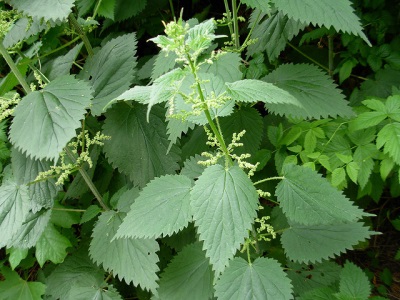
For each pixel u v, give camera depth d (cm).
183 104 40
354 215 39
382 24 67
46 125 42
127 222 40
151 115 59
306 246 45
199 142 58
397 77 65
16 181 56
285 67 55
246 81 35
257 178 63
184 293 48
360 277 49
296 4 44
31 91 48
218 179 35
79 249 68
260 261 42
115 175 69
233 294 40
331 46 70
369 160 53
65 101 43
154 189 41
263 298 39
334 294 47
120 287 69
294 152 59
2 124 68
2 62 76
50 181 58
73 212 66
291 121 58
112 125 59
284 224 52
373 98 56
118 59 57
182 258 50
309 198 40
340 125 55
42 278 71
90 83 57
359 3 70
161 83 32
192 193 35
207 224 34
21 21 59
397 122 50
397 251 73
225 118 56
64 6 40
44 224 59
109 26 85
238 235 33
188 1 91
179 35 30
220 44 80
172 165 57
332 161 55
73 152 55
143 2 75
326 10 44
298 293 52
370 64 66
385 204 78
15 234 58
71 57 64
